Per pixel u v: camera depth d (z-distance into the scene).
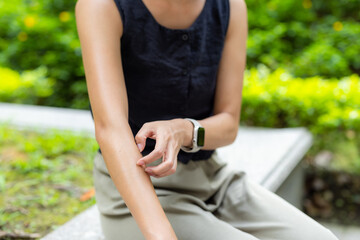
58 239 1.64
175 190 1.33
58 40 4.23
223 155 2.46
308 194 3.29
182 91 1.28
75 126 3.02
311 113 3.21
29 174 2.38
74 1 4.71
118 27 1.22
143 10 1.23
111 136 1.12
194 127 1.21
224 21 1.35
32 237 1.80
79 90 4.11
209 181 1.41
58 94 4.27
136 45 1.24
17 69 4.35
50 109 3.34
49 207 2.06
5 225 1.89
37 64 4.33
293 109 3.24
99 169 1.37
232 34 1.39
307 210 3.14
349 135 3.22
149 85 1.27
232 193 1.41
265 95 3.26
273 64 4.18
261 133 2.86
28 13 4.59
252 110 3.30
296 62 4.18
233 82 1.39
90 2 1.21
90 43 1.18
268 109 3.27
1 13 4.59
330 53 4.15
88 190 2.24
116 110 1.14
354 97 3.26
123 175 1.07
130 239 1.26
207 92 1.34
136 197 1.05
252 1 4.81
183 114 1.32
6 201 2.08
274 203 1.35
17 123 3.05
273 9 4.86
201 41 1.29
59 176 2.36
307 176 3.36
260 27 4.68
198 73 1.30
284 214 1.32
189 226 1.23
